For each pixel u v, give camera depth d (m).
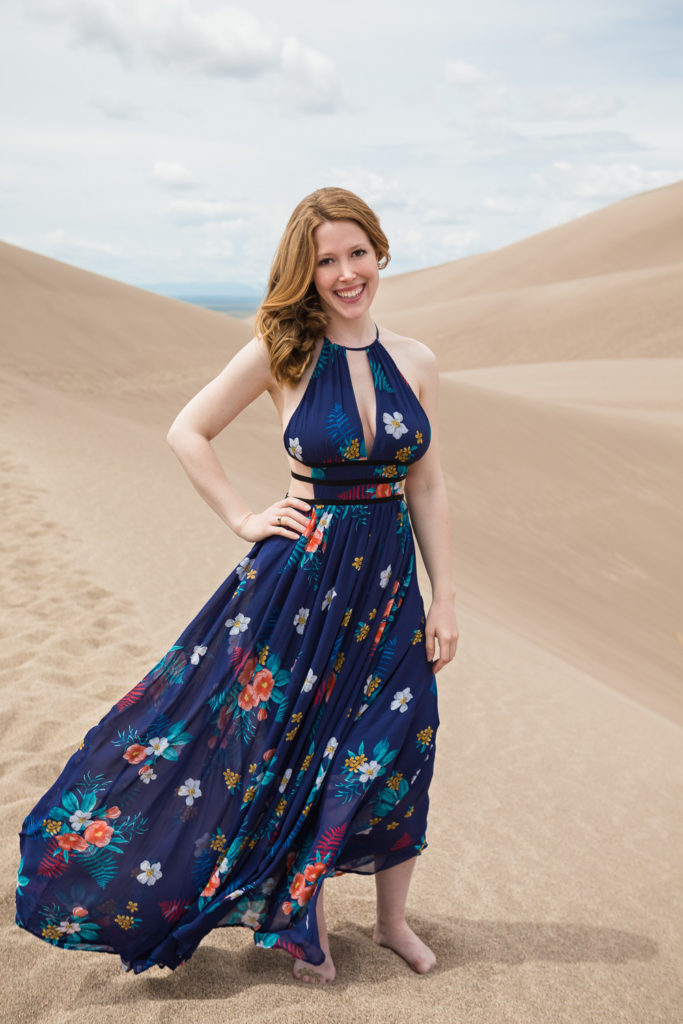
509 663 6.59
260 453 15.72
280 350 2.17
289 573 2.21
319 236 2.14
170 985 2.21
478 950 2.56
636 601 13.67
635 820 4.09
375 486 2.22
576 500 16.94
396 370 2.27
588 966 2.64
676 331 51.12
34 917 2.16
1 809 3.06
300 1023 2.03
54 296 23.00
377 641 2.23
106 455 11.33
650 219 78.62
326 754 2.15
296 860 2.17
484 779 4.18
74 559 6.78
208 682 2.23
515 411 20.06
